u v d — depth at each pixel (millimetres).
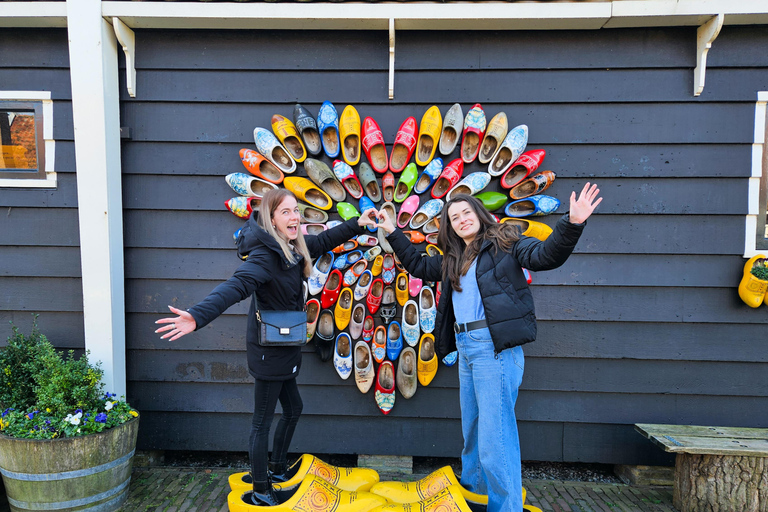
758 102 2275
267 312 1749
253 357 1779
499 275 1685
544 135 2367
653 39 2299
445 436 2453
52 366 2025
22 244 2416
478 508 1853
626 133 2334
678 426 2270
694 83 2285
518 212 2348
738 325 2340
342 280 2441
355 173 2449
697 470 2066
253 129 2418
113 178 2320
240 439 2498
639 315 2367
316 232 2383
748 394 2344
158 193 2420
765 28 2250
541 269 1592
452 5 2182
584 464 2609
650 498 2252
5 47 2375
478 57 2359
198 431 2504
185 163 2422
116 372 2344
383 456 2492
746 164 2295
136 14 2203
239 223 2432
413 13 2191
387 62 2379
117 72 2350
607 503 2199
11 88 2385
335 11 2201
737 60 2271
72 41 2211
